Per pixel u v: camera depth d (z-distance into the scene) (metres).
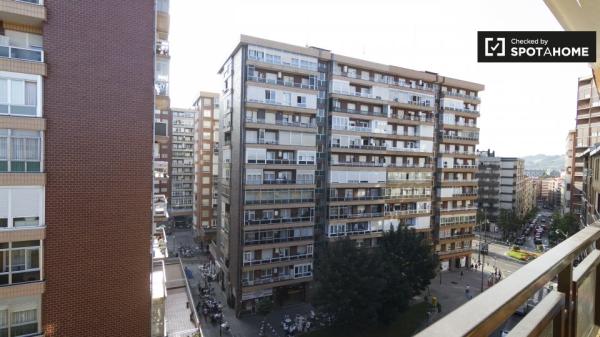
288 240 33.38
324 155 36.81
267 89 32.34
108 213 11.74
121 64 11.98
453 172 47.22
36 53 10.69
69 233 11.12
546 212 106.88
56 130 10.98
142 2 12.34
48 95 10.88
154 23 12.62
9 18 10.57
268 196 32.38
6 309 10.19
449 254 46.16
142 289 12.30
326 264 26.30
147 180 12.45
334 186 36.22
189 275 40.81
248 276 31.97
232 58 34.44
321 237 36.94
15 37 10.89
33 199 10.59
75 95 11.27
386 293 26.62
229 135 36.25
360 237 37.78
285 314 31.73
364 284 24.70
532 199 109.06
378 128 39.12
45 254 10.72
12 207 10.29
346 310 24.92
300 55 33.84
